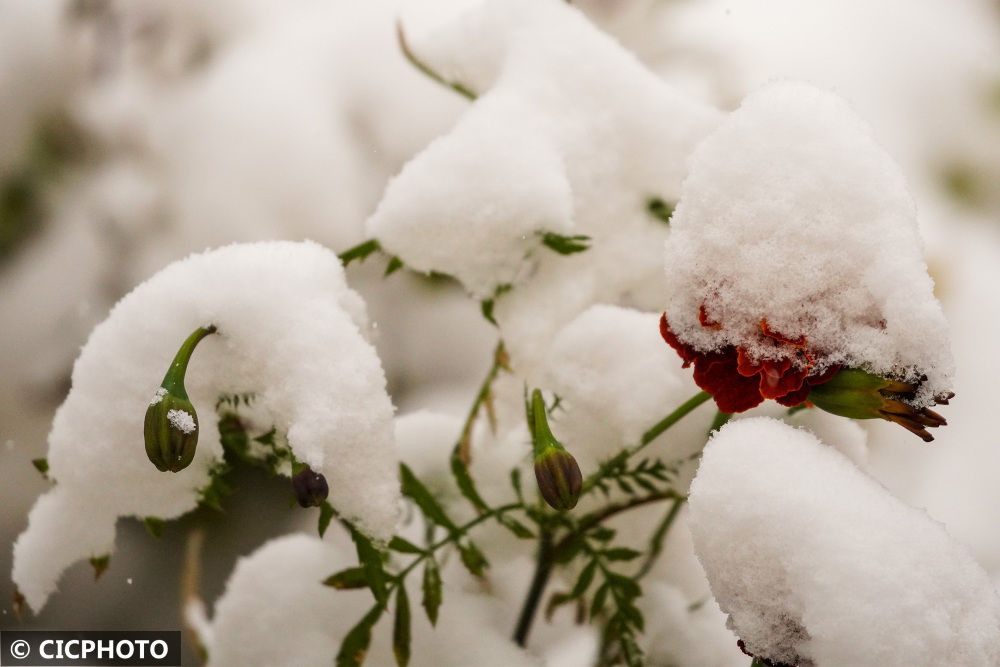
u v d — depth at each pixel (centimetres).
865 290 50
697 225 51
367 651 56
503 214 55
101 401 54
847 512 49
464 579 62
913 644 48
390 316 95
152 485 54
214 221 95
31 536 55
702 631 61
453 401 93
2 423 89
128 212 95
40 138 96
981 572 49
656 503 62
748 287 50
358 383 53
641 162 58
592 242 57
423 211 55
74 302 93
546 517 58
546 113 57
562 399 57
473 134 56
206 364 54
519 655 58
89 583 82
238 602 59
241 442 56
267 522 83
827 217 50
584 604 62
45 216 95
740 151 50
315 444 52
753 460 50
